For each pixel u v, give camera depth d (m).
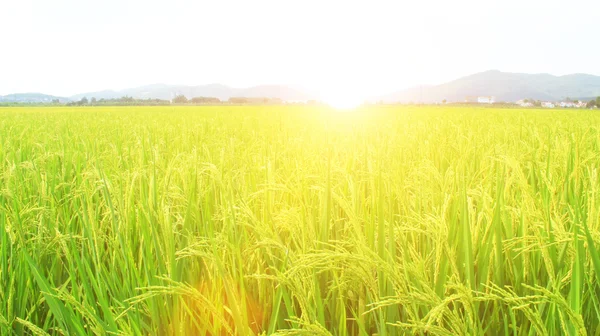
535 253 2.19
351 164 4.55
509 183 2.77
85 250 2.71
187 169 3.65
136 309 2.00
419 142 6.79
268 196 2.81
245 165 4.07
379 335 1.83
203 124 14.60
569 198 2.95
